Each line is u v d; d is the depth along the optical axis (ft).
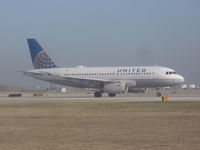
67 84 417.90
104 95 463.42
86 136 123.85
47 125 153.17
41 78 422.41
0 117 185.37
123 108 223.30
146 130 133.69
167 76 377.71
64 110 219.41
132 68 388.57
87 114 193.57
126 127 142.41
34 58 427.74
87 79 388.78
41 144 110.93
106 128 141.08
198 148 101.04
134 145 107.04
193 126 141.38
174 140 113.29
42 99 360.69
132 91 435.12
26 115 193.88
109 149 101.96
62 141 115.44
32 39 428.15
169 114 184.34
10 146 108.47
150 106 232.73
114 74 390.21
